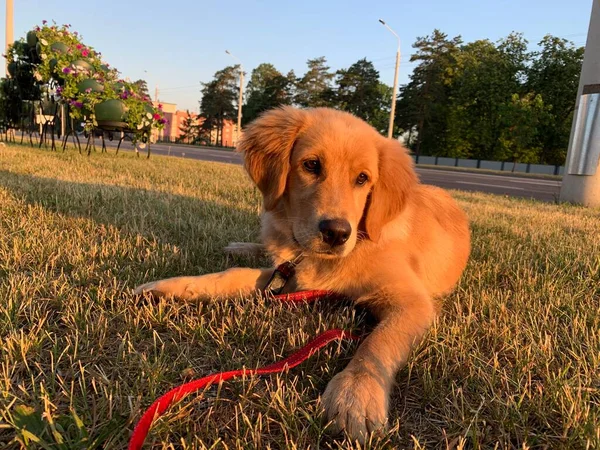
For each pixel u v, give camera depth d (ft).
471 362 1.22
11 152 6.76
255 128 1.86
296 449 0.87
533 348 1.32
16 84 9.15
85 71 7.74
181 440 0.87
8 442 0.85
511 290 1.98
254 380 1.08
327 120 1.75
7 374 1.03
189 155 16.39
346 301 1.71
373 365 1.11
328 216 1.50
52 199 3.17
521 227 3.48
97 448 0.87
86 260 1.93
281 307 1.56
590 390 1.11
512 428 0.98
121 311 1.42
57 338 1.24
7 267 1.75
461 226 2.31
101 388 1.02
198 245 2.29
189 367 1.15
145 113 8.11
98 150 9.89
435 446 0.95
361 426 0.94
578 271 2.23
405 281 1.56
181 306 1.51
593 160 6.10
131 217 2.84
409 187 1.79
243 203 3.72
